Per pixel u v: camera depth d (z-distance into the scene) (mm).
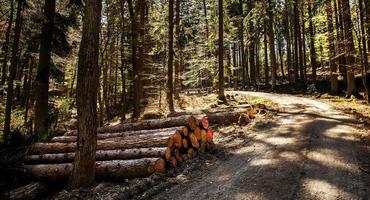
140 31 24844
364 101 23047
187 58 42781
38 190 9609
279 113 19703
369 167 8312
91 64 8484
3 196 8805
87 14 8422
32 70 32469
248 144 12242
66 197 7941
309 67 57812
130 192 7613
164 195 7453
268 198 6699
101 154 10180
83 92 8492
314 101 25125
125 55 26719
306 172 8195
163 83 30203
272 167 8867
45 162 11234
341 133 12648
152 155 9453
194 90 45875
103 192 8070
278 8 44312
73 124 25906
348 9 24109
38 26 16641
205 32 42375
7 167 9953
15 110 25688
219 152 11492
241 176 8344
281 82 45219
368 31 22969
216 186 7762
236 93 33969
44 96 16078
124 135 11664
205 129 12117
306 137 12320
